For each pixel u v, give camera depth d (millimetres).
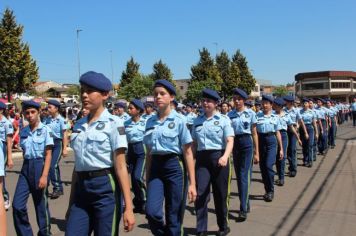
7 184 10797
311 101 12812
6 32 35062
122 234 6223
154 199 4785
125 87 54844
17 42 35438
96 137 3633
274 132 8312
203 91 6027
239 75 62000
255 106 14383
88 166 3646
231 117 7215
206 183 5984
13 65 35188
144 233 6281
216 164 5965
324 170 11891
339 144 19031
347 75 82438
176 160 4914
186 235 6176
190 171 4941
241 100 7234
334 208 7559
